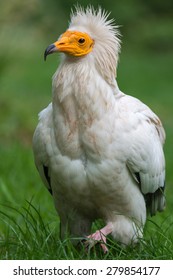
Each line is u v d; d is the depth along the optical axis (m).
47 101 26.89
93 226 10.61
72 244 9.38
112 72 9.12
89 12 9.32
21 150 16.34
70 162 9.04
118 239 9.56
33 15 40.62
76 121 8.93
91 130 8.88
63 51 8.91
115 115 9.00
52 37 45.94
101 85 8.93
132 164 9.13
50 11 45.09
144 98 32.94
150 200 10.19
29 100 26.80
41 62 44.41
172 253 9.06
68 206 9.68
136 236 9.53
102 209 9.52
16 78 37.91
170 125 24.80
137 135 9.10
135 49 48.22
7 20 22.58
